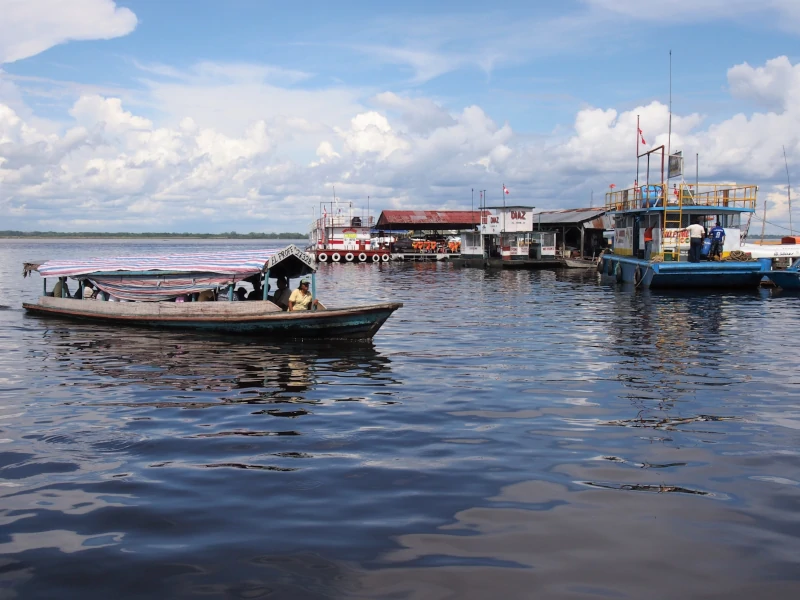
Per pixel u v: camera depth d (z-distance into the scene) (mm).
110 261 24344
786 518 7051
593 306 29172
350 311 18547
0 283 44781
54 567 6062
